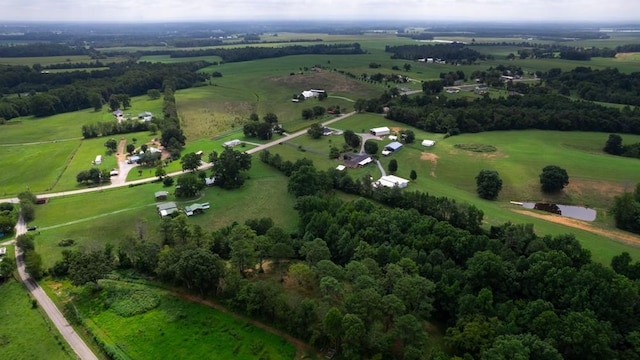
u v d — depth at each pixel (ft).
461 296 280.92
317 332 261.24
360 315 255.91
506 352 224.12
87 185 548.31
